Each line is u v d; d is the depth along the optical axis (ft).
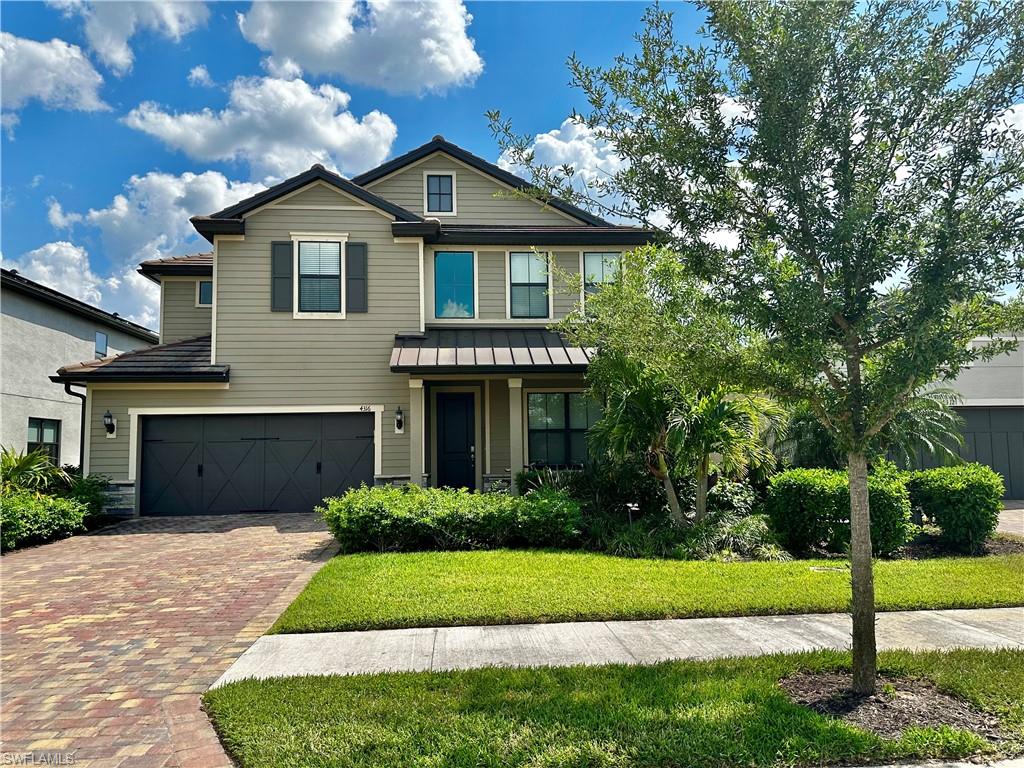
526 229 50.70
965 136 13.30
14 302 53.62
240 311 45.16
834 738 11.47
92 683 14.94
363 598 21.01
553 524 30.94
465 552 28.89
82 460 43.11
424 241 48.55
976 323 13.14
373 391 45.80
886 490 30.27
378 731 11.89
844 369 17.60
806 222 13.74
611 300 30.89
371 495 32.27
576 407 48.49
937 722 12.26
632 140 14.85
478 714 12.55
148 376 42.60
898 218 13.55
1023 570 25.29
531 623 19.08
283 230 46.03
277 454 44.93
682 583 22.91
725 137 14.32
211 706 13.15
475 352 43.88
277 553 30.48
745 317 13.94
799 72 13.21
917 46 13.61
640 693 13.50
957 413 52.75
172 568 27.40
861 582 13.78
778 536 31.55
